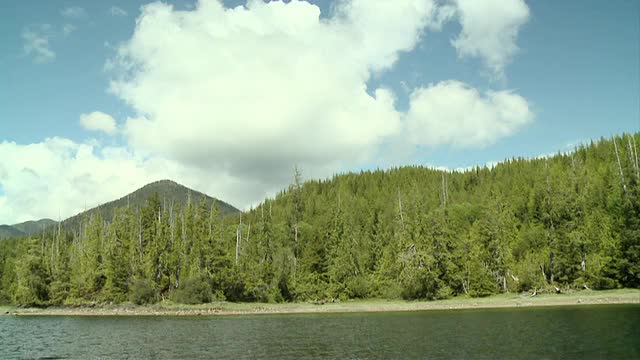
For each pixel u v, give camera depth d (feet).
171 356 133.18
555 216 320.91
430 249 324.39
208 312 305.32
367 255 392.88
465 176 627.87
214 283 341.82
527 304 261.24
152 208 417.69
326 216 426.51
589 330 146.10
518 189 425.69
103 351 144.77
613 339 128.67
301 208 470.39
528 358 110.63
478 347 128.77
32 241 390.63
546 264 306.14
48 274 376.89
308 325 207.62
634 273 274.77
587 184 335.26
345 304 327.06
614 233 289.53
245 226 475.31
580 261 298.76
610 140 492.54
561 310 215.31
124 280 354.74
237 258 373.61
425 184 611.47
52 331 205.46
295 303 338.75
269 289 347.15
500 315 210.38
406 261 318.24
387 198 561.43
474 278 309.42
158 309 317.83
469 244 326.24
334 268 358.43
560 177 354.54
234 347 145.89
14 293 404.98
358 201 554.05
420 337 153.58
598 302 245.45
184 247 366.43
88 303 353.51
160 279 355.56
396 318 226.17
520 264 307.58
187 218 383.24
